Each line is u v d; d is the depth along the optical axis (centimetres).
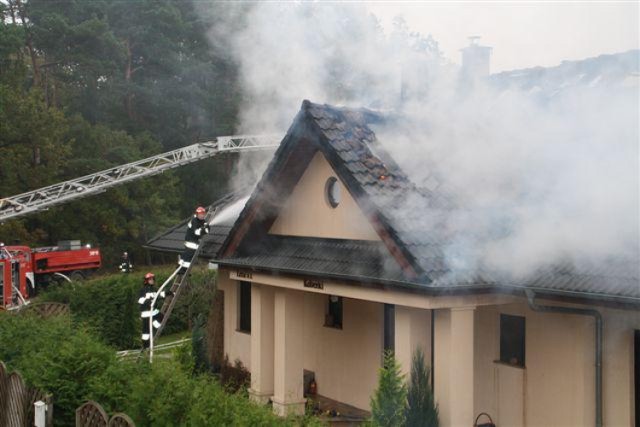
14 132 3056
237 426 656
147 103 3497
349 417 1097
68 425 816
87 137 3366
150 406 719
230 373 1433
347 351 1214
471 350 873
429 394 872
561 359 890
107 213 3328
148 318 1221
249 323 1426
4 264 2206
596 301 775
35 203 2342
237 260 1190
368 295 945
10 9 3522
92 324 1706
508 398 955
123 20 3409
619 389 831
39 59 3753
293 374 1154
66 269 2877
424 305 848
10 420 868
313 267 1028
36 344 1019
